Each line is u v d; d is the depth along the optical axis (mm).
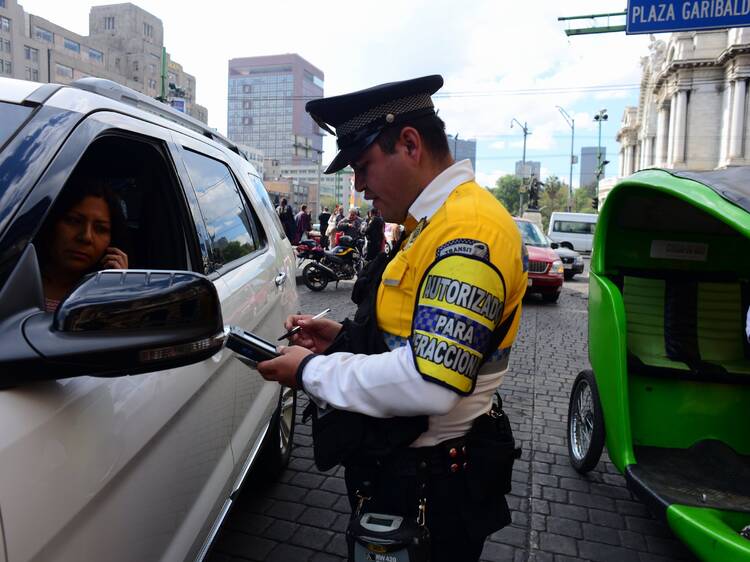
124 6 95312
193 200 2240
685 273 3420
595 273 3432
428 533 1333
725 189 2496
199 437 1815
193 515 1722
